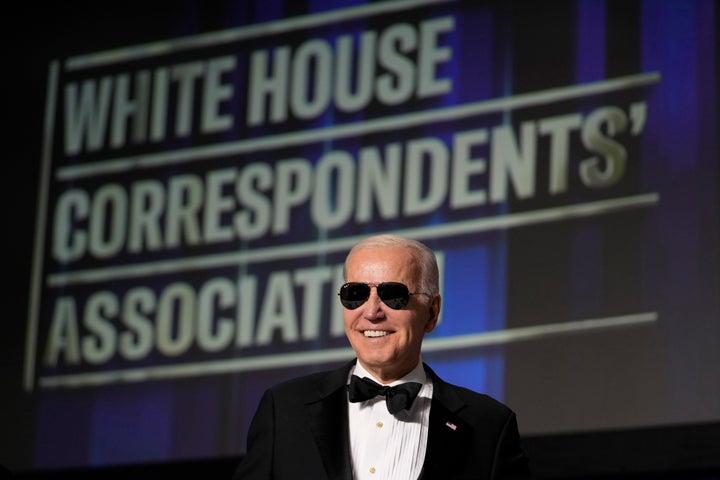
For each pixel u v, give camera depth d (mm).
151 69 5992
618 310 4988
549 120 5277
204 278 5609
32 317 5793
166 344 5574
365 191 5484
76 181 5938
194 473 5391
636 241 5023
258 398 5391
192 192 5746
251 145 5723
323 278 5445
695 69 5105
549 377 5027
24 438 5633
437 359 5180
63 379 5668
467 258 5254
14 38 6188
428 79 5516
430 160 5414
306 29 5781
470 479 2883
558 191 5188
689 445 4793
